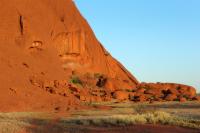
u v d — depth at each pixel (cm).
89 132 2177
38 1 7738
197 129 2550
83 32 8788
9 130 1983
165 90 8556
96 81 8212
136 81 9656
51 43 7344
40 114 3781
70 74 7962
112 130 2331
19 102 4359
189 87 8806
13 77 4962
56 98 5094
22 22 6581
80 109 4688
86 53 8756
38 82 5459
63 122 2853
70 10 9031
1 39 5862
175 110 4800
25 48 6356
